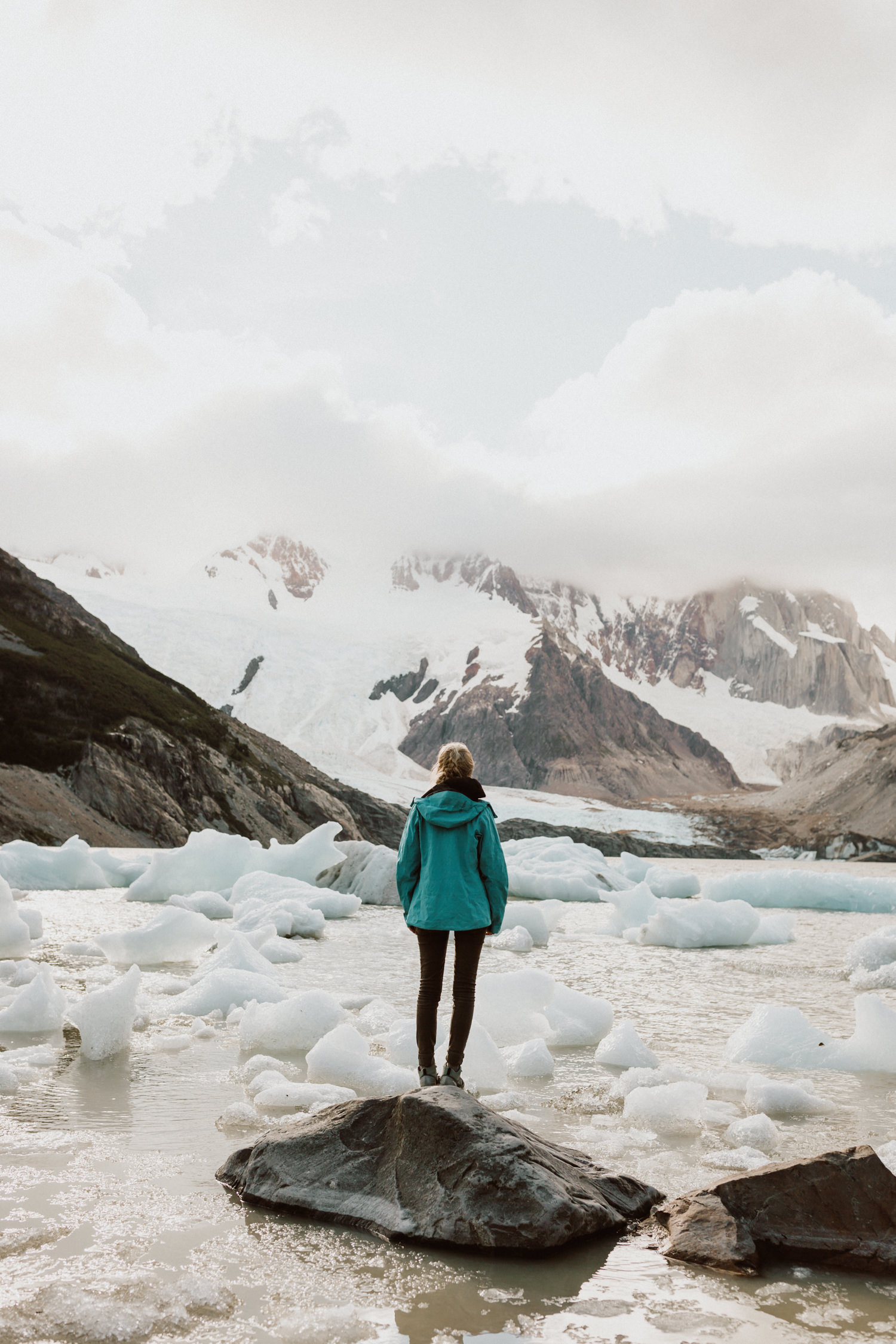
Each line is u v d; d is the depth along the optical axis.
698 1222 3.06
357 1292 2.62
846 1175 3.16
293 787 71.25
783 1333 2.42
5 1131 4.07
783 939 14.64
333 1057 5.19
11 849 22.62
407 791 152.12
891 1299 2.66
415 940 13.09
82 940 11.95
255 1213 3.21
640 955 12.17
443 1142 3.29
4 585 73.31
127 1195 3.32
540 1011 6.84
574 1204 3.08
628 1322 2.46
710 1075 5.45
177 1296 2.51
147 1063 5.52
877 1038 5.89
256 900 14.39
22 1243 2.85
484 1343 2.31
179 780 57.72
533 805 157.12
